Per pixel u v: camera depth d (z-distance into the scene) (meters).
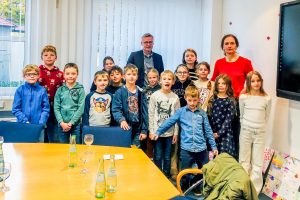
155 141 3.65
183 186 3.54
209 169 2.30
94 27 4.61
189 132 3.46
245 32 4.43
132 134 3.68
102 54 4.67
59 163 2.33
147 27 4.83
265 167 3.89
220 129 3.66
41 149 2.61
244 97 3.65
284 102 3.74
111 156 2.01
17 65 4.29
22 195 1.83
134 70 3.61
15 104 3.59
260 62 4.14
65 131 3.52
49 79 3.79
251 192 1.95
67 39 4.40
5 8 4.17
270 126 3.97
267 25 4.00
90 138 2.39
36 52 4.31
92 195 1.86
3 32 4.20
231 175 2.11
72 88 3.63
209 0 4.93
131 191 1.94
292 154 3.63
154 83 3.75
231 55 4.03
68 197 1.83
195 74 4.10
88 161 2.40
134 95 3.64
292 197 3.40
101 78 3.53
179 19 4.98
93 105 3.55
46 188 1.93
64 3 4.34
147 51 4.39
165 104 3.61
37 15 4.25
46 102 3.62
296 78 3.36
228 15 4.79
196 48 5.12
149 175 2.18
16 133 2.97
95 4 4.57
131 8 4.73
